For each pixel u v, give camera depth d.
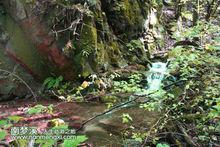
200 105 4.62
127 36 8.31
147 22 9.06
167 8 11.15
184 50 5.17
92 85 6.58
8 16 6.66
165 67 7.50
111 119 5.22
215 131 4.05
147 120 5.03
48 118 5.25
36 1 6.24
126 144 4.12
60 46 6.37
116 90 5.96
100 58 6.95
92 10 6.96
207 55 4.73
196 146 3.84
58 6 6.29
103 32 7.29
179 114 4.51
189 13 10.48
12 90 6.38
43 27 6.29
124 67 7.58
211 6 8.90
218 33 5.97
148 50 8.72
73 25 6.38
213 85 4.46
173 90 4.78
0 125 2.18
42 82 6.68
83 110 5.73
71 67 6.57
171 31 9.95
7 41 6.54
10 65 6.49
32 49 6.56
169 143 3.99
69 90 6.55
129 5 8.38
